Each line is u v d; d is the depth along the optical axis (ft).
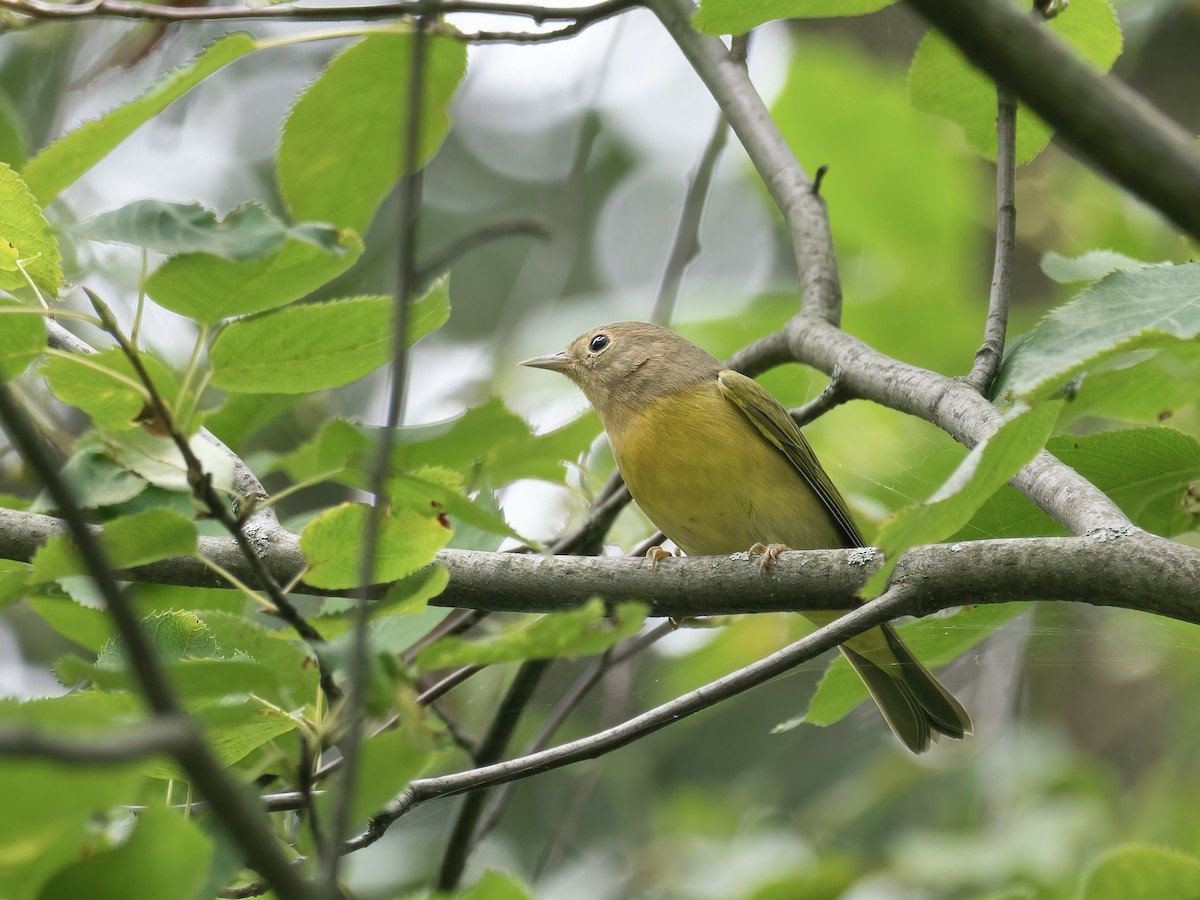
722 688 22.08
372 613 17.99
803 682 48.62
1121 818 42.04
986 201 53.16
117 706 17.87
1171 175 10.43
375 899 40.86
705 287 53.67
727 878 40.78
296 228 17.07
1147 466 25.93
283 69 60.29
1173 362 24.04
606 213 60.39
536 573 24.91
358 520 18.13
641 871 43.78
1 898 14.82
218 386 18.81
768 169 35.37
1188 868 24.23
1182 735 44.57
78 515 11.60
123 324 39.09
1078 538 21.80
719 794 46.26
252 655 17.85
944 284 48.49
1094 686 49.03
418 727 14.39
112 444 19.36
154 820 15.06
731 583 24.59
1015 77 10.72
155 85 21.53
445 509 18.17
